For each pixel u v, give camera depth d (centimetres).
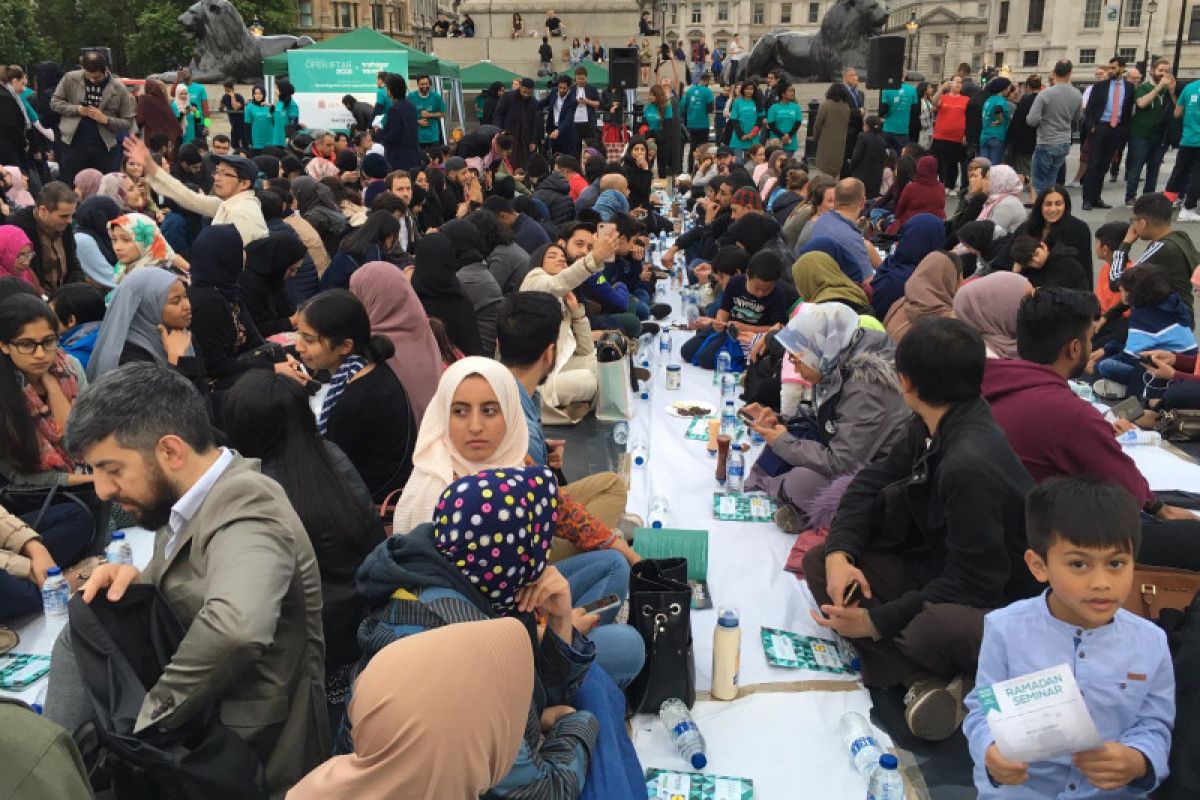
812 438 448
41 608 358
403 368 460
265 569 212
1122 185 1545
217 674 202
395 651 149
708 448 508
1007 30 6456
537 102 1758
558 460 408
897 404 402
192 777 198
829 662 332
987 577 290
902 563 329
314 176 1180
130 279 478
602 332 623
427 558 208
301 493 271
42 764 143
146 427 214
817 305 419
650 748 289
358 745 148
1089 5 5984
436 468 298
